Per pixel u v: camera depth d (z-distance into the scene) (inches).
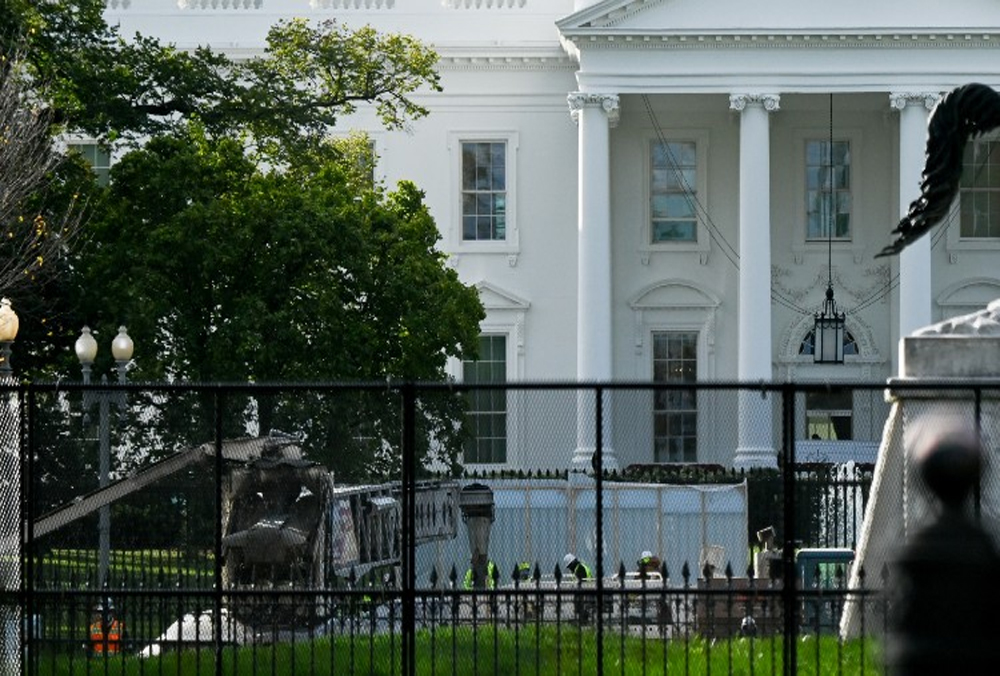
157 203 4392.2
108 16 6122.1
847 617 2106.3
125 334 3587.6
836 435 5753.0
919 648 1266.0
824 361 5497.1
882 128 6146.7
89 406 2135.8
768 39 5831.7
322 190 4483.3
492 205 6225.4
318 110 4881.9
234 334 4239.7
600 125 5880.9
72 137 5605.3
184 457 2143.2
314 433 2369.6
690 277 6176.2
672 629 2085.4
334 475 2333.9
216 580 1961.1
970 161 6117.1
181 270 4340.6
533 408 2704.2
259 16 6136.8
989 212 6117.1
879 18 5821.9
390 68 5073.8
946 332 2186.3
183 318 4313.5
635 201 6186.0
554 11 6215.6
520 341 6210.6
